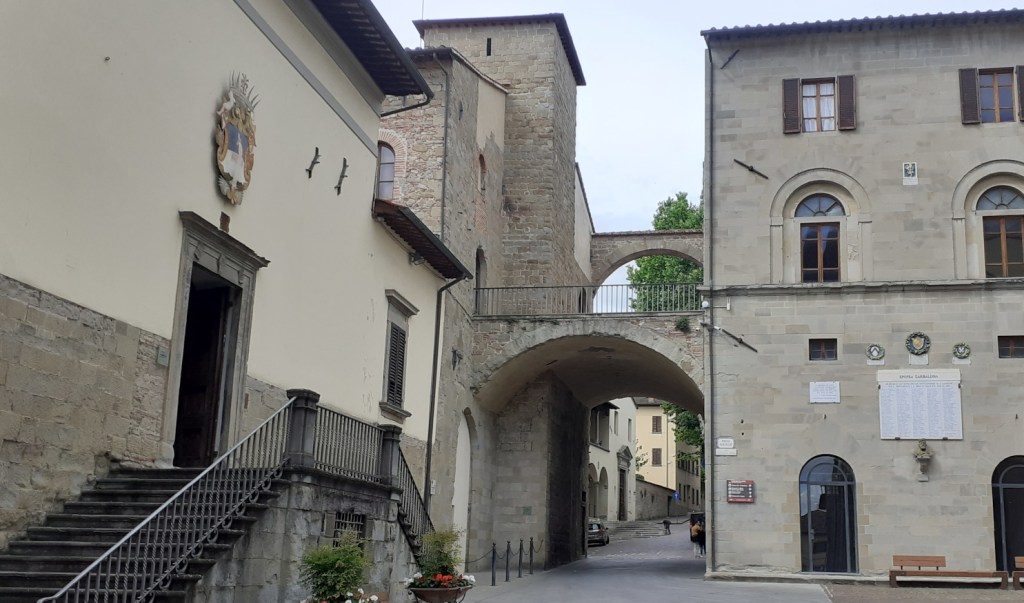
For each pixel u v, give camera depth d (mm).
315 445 14867
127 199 13242
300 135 18047
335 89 19656
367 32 19188
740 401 25016
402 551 17453
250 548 12344
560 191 33969
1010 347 24203
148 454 13578
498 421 31031
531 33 33938
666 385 34031
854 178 25641
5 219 11211
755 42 26688
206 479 11906
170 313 14109
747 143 26312
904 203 25312
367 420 20688
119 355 13023
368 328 20938
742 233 25906
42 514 11766
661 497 75625
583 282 38156
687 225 54938
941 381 24219
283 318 17219
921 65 25891
